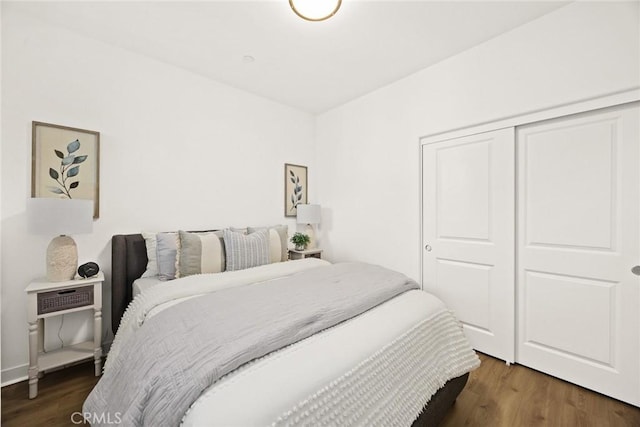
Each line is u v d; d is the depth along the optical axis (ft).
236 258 7.51
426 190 8.55
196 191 8.66
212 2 5.72
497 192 7.00
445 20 6.28
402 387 3.66
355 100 10.59
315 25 6.45
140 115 7.57
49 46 6.29
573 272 5.94
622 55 5.25
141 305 5.10
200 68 8.36
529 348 6.57
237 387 2.68
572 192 5.95
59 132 6.37
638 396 5.20
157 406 2.63
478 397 5.50
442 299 8.19
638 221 5.22
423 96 8.44
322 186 12.02
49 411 4.98
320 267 7.17
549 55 6.07
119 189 7.23
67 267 5.83
